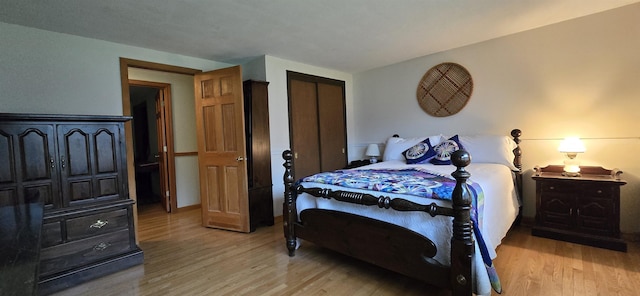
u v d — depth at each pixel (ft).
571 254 8.15
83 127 7.86
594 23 9.39
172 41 10.11
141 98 20.10
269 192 12.26
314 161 14.53
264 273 7.75
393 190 6.74
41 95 8.66
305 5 7.74
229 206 11.61
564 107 10.10
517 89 11.00
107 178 8.22
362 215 7.32
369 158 15.88
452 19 9.11
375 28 9.60
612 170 9.19
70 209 7.57
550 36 10.19
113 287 7.24
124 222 8.41
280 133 13.00
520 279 6.86
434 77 13.10
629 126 9.06
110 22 8.34
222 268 8.14
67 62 9.09
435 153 11.29
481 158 10.76
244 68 13.51
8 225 4.03
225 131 11.53
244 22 8.72
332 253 8.99
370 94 15.75
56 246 7.29
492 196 7.38
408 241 6.22
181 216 14.05
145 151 19.98
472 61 11.99
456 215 5.36
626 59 8.97
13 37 8.24
